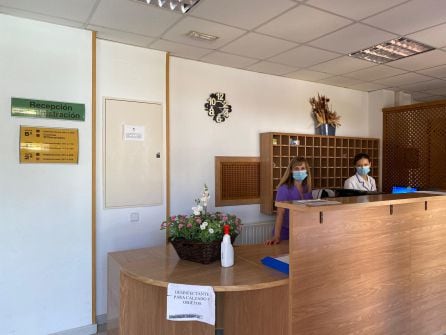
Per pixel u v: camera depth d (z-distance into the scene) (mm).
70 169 2955
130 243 3346
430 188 4645
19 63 2742
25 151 2764
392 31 3027
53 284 2879
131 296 2133
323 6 2543
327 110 4859
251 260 2277
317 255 1950
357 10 2609
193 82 3877
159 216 3506
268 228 4309
